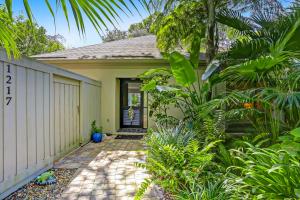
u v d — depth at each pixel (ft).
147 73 23.94
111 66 31.94
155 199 11.33
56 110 18.12
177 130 16.14
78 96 23.27
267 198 7.75
